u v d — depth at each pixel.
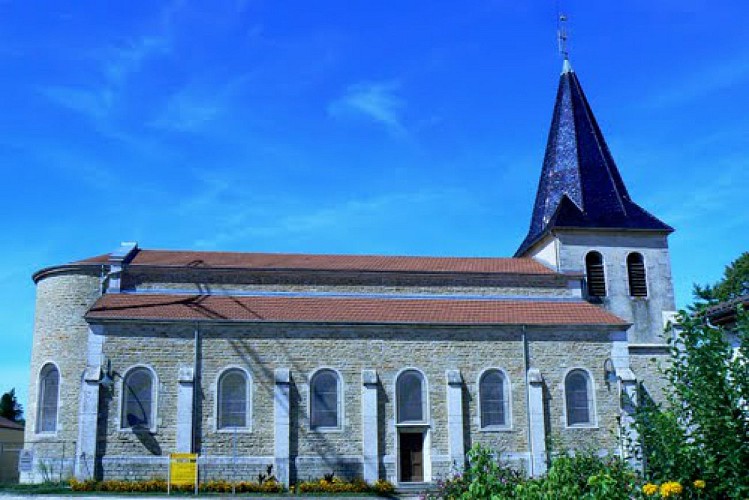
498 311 30.39
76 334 29.11
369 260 34.41
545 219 37.00
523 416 28.58
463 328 29.14
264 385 27.55
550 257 35.72
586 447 27.75
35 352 29.64
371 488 26.48
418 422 28.03
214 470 26.50
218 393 27.25
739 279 40.84
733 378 8.51
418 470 27.81
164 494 24.30
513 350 29.20
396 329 28.78
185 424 26.58
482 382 28.78
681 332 9.30
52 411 28.52
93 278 29.86
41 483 26.72
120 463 25.98
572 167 37.16
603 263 35.09
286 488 26.30
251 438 26.97
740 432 8.35
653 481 8.75
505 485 9.70
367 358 28.39
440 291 32.38
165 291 30.17
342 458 27.27
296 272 31.61
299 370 27.89
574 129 37.91
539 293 33.06
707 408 8.45
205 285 30.72
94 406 26.19
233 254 34.22
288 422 27.14
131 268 30.30
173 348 27.41
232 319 27.89
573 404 29.02
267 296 30.34
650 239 35.72
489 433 28.25
